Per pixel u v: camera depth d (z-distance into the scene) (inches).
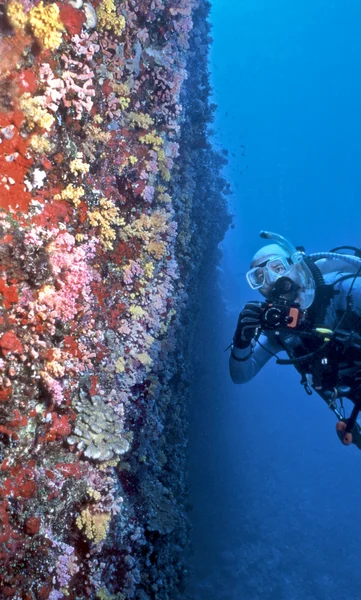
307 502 427.8
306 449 514.0
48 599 70.2
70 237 74.4
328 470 482.9
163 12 120.3
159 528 125.8
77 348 82.5
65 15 74.2
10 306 65.8
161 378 162.4
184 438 223.3
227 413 459.8
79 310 83.5
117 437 87.4
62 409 79.3
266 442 514.0
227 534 356.8
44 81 69.5
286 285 107.2
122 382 105.8
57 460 78.1
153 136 113.1
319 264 117.7
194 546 323.9
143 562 127.3
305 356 109.9
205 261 308.5
